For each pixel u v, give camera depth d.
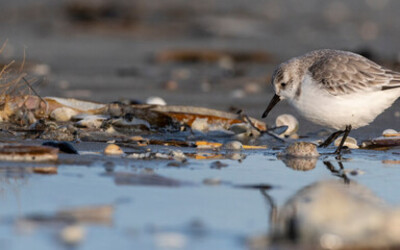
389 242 6.16
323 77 10.84
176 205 7.35
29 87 12.80
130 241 6.11
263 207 7.41
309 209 7.32
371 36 31.19
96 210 7.02
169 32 32.56
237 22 34.59
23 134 11.33
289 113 15.71
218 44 29.17
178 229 6.51
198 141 11.65
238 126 12.57
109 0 36.44
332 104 10.84
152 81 20.86
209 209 7.25
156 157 9.88
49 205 7.14
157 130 12.57
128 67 23.64
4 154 9.14
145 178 8.48
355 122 11.02
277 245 6.11
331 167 9.88
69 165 9.08
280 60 25.64
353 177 9.16
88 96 17.06
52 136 11.13
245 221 6.85
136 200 7.47
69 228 6.34
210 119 12.80
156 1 37.69
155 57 25.70
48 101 12.62
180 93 18.53
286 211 7.24
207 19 34.97
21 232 6.26
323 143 11.77
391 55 24.77
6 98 12.16
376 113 10.98
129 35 31.78
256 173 9.27
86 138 11.37
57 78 20.27
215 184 8.42
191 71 23.39
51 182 8.12
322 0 39.56
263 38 31.08
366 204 7.55
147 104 13.09
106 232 6.34
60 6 35.66
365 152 11.23
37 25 32.12
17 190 7.71
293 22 34.78
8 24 31.70
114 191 7.81
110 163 9.30
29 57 23.66
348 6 38.16
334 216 7.03
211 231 6.48
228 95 18.42
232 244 6.13
